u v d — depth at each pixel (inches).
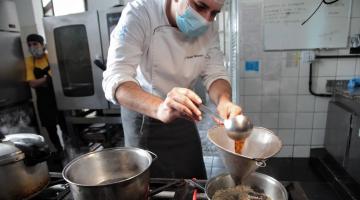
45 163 29.5
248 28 83.0
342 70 83.4
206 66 44.3
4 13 98.0
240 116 26.8
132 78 34.2
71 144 100.2
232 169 24.3
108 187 21.2
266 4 79.8
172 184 28.4
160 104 29.8
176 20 36.3
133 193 22.5
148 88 42.7
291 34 81.4
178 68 41.0
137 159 27.4
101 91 89.5
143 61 40.6
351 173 67.5
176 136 45.5
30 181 27.1
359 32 79.2
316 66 84.0
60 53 89.8
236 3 82.4
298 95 87.3
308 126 89.8
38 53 104.3
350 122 67.7
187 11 33.4
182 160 46.4
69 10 124.5
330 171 75.8
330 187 73.7
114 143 96.0
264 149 25.8
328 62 83.1
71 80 92.0
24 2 115.1
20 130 104.8
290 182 27.9
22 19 117.0
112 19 81.4
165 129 44.3
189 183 28.6
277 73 85.9
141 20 36.8
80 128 100.4
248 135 26.1
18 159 25.8
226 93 37.5
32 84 103.5
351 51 80.8
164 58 39.7
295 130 90.7
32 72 106.2
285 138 92.0
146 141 45.1
